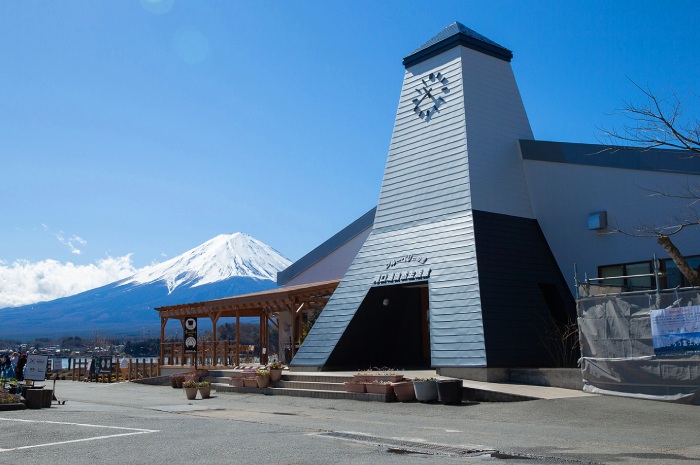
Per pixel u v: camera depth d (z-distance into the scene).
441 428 12.09
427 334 24.53
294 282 32.78
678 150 19.08
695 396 14.29
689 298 14.70
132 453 9.08
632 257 20.14
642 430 11.61
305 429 11.83
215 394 22.00
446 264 20.92
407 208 23.38
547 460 8.70
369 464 8.19
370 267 23.28
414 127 24.30
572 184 22.05
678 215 19.06
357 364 23.20
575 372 16.92
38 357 18.53
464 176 21.80
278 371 21.48
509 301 20.19
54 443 10.00
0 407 15.64
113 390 25.64
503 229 21.69
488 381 18.41
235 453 9.08
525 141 23.47
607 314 16.06
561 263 22.06
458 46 23.64
